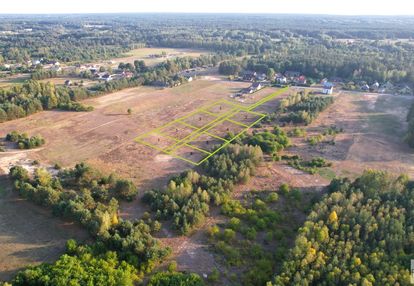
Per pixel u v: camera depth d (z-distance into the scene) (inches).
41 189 2938.0
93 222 2561.5
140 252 2353.6
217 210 2940.5
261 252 2425.0
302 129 4707.2
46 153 3909.9
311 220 2596.0
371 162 3799.2
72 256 2333.9
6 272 2263.8
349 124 4896.7
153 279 2132.1
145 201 3019.2
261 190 3238.2
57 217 2797.7
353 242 2346.2
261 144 4028.1
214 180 3191.4
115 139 4318.4
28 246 2490.2
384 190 2955.2
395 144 4249.5
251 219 2773.1
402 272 2100.1
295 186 3319.4
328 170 3619.6
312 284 2108.8
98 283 2062.0
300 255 2239.2
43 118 4960.6
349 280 2065.7
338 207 2662.4
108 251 2333.9
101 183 3267.7
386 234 2407.7
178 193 2962.6
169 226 2726.4
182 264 2352.4
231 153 3718.0
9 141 4163.4
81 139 4296.3
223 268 2325.3
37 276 2127.2
